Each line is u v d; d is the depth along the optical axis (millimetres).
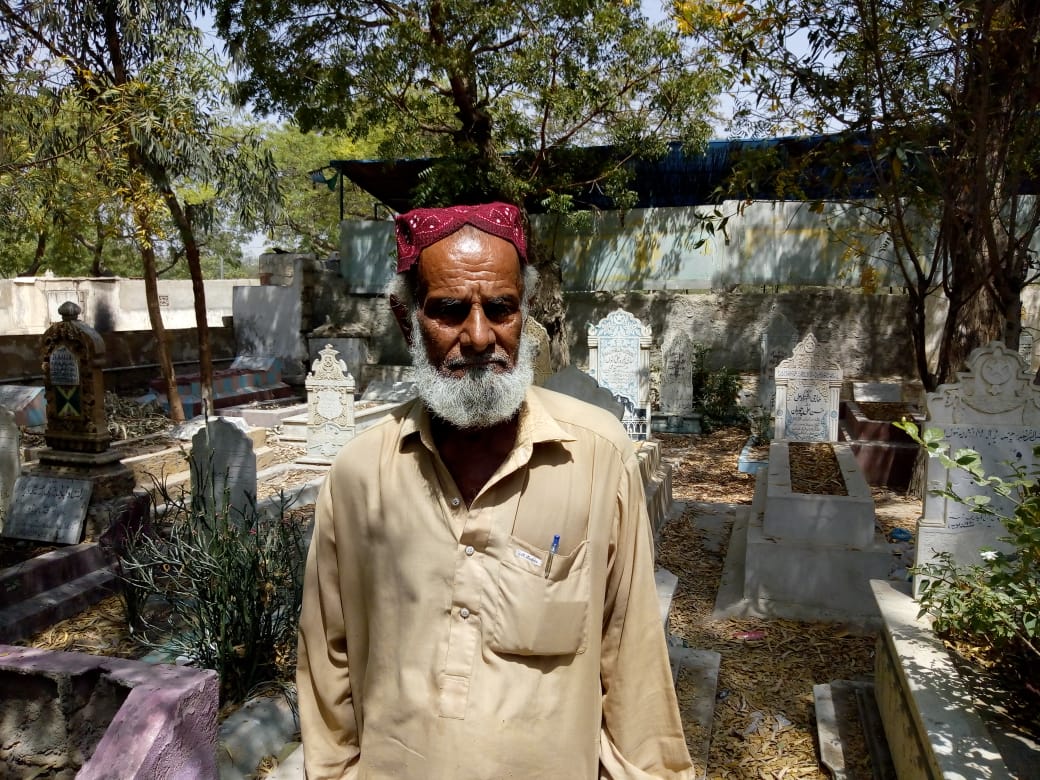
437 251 1520
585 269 16219
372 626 1558
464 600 1473
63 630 5121
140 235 9836
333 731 1702
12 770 3355
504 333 1522
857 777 3592
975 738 2947
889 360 14523
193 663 4238
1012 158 5867
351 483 1619
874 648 5047
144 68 9352
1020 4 5312
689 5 8484
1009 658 3393
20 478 6371
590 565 1514
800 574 5695
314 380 10938
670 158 15359
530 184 12828
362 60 11336
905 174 6566
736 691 4523
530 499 1505
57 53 9641
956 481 4551
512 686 1443
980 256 6992
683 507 8648
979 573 3668
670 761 1576
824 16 5957
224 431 6680
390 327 18047
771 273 15141
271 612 4312
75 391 6391
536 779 1416
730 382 13750
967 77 5832
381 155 13023
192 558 4426
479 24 10805
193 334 17375
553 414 1622
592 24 11266
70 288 23406
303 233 30766
